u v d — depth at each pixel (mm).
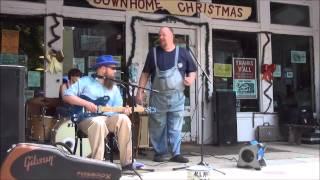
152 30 8586
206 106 8859
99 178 2521
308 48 10031
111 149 5105
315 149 8078
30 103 6355
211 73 8961
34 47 7820
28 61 7773
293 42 9867
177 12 8758
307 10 10000
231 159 6793
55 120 5930
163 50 6445
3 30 7648
